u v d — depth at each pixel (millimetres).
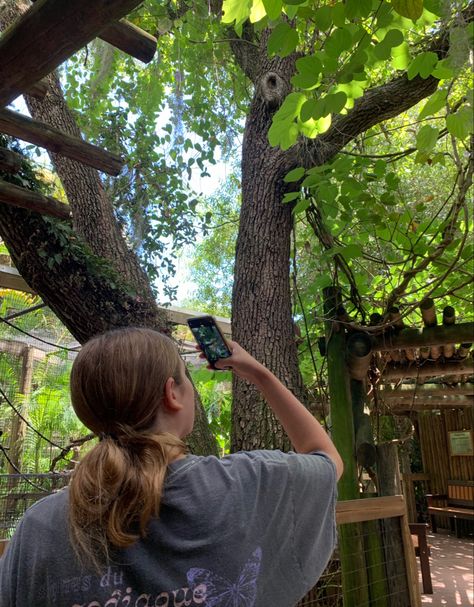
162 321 3379
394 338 3279
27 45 1502
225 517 672
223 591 632
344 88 2463
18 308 7895
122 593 613
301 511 728
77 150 2234
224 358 948
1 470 7281
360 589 2658
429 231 3473
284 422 906
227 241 8523
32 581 631
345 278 3621
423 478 8906
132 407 719
